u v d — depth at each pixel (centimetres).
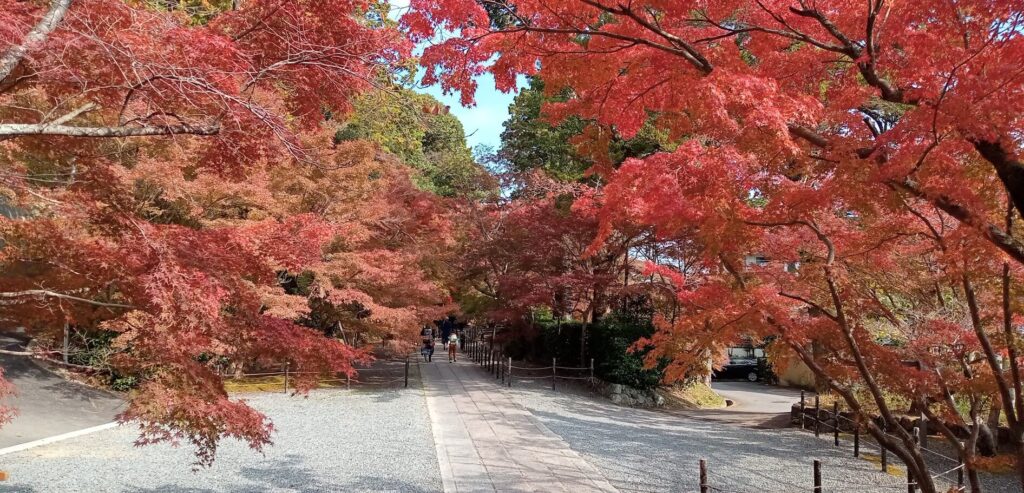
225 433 421
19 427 875
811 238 560
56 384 1084
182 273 359
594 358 1677
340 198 1323
